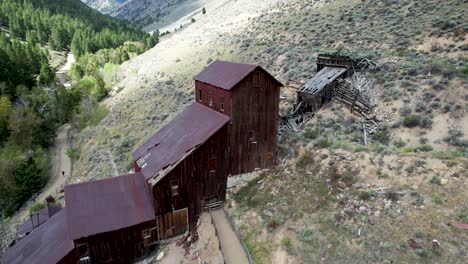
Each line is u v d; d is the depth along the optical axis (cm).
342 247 1812
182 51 8162
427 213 1816
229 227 2394
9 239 3388
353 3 5997
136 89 6931
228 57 6219
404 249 1667
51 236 2430
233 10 9825
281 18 6962
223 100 2708
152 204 2455
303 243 1933
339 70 3834
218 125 2616
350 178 2277
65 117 7275
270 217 2289
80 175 4650
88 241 2219
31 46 11250
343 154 2536
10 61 8019
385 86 3462
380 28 4791
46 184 4916
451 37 3872
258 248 2070
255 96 2717
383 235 1786
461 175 1981
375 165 2303
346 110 3397
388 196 2003
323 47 4978
